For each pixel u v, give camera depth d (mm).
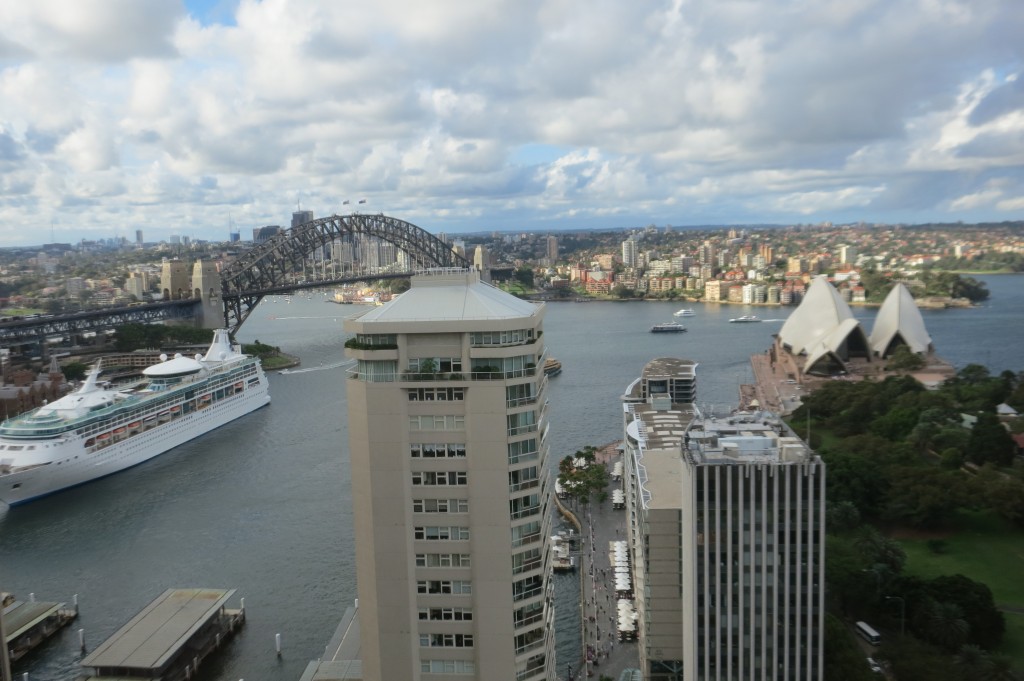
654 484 131875
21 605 155125
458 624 88625
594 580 171250
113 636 140375
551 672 97938
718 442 106812
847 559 143500
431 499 87062
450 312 88188
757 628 99250
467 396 84438
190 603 152375
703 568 99625
